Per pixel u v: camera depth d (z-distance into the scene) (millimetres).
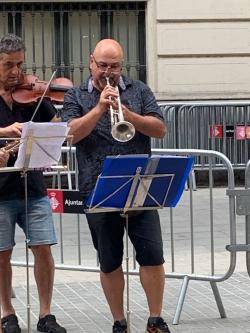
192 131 13656
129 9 14117
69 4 13953
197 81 14188
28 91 5871
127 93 5664
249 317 6504
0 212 5859
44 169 5621
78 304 6957
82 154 5629
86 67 14078
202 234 9852
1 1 13688
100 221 5613
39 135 5062
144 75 14273
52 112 5945
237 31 14188
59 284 7676
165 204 5402
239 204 6352
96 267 7273
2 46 5707
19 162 5176
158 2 14031
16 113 5863
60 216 7664
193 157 5832
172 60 14133
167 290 7387
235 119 13812
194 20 14102
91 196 5227
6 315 6055
